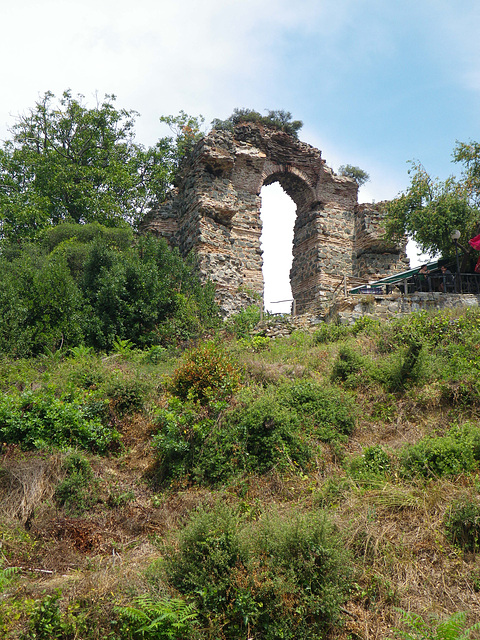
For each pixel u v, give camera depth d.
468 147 22.16
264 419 8.63
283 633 5.29
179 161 26.36
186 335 16.22
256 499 7.54
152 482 8.34
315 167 26.14
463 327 12.46
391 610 5.68
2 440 8.65
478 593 5.84
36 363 13.28
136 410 10.12
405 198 22.30
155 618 5.10
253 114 26.16
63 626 5.06
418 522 6.74
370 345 12.73
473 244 18.66
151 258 18.11
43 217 23.55
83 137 26.42
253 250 23.64
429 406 9.91
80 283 17.22
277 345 14.47
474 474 7.52
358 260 25.69
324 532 6.01
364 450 8.48
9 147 26.33
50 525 6.99
